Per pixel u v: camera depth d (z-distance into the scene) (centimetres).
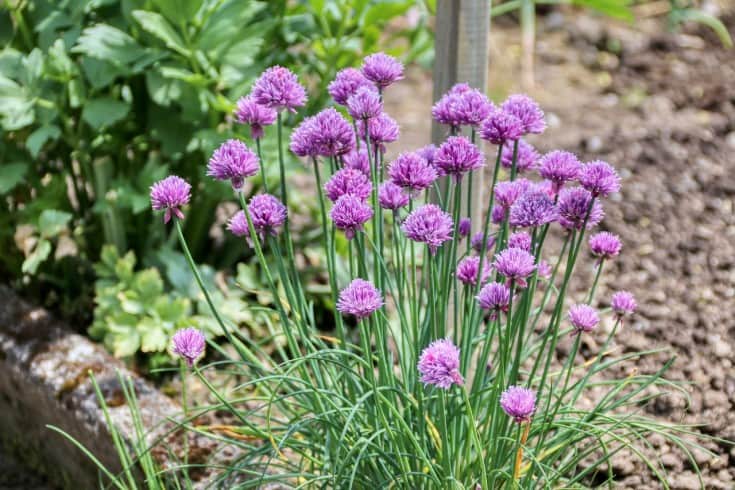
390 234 312
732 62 465
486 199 345
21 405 288
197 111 284
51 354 280
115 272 300
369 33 310
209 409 208
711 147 386
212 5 288
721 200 355
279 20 299
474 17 218
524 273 175
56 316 317
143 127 307
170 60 289
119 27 290
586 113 433
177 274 298
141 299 290
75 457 270
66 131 292
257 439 246
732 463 251
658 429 209
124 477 246
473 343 212
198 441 246
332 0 319
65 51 283
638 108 433
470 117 194
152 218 315
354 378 209
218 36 277
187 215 315
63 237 349
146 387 267
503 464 200
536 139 405
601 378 275
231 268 326
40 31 290
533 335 290
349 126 196
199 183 308
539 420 211
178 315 286
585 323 198
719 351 286
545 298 214
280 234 318
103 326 293
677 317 300
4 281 326
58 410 267
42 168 316
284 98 193
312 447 209
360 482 201
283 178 202
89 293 319
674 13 491
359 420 203
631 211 350
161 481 226
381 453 190
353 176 194
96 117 275
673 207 352
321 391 190
